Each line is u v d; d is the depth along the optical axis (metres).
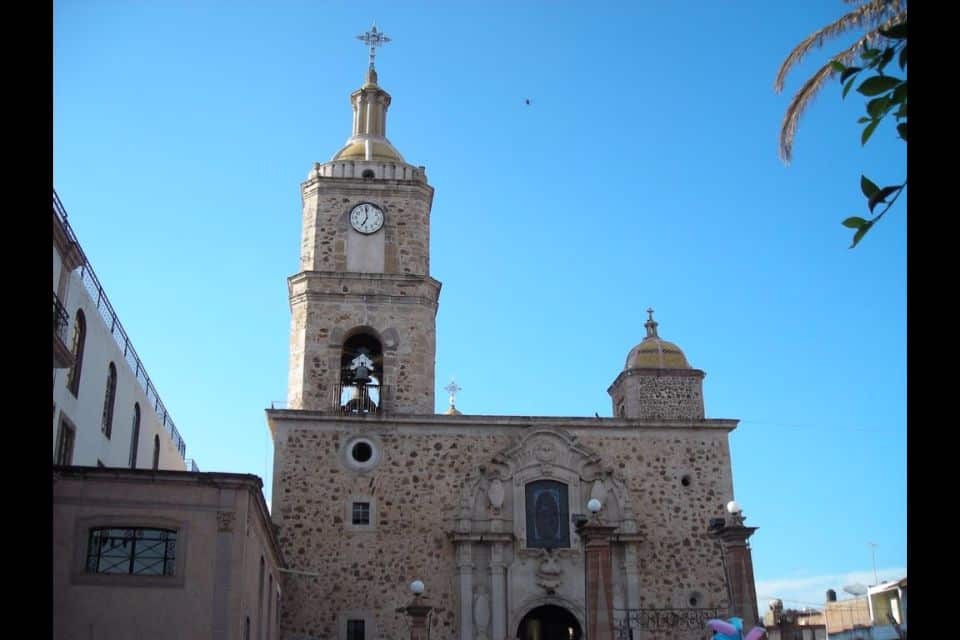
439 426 35.66
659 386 39.38
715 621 22.97
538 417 36.03
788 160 22.77
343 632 32.84
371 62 43.69
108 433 32.22
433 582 33.72
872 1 20.75
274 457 34.66
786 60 22.36
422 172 40.25
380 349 37.56
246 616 24.81
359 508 34.41
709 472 36.25
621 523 34.78
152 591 22.97
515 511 34.59
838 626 59.12
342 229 38.31
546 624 33.81
